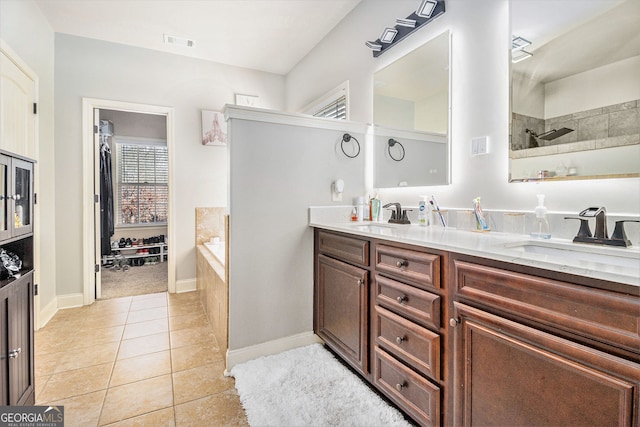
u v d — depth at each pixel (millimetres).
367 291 1605
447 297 1171
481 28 1631
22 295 1292
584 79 1258
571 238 1277
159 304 3061
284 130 2021
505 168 1531
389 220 2047
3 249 1379
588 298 781
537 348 881
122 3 2520
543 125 1380
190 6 2568
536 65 1402
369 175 2389
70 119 2990
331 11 2656
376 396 1577
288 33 2992
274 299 2018
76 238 3027
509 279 955
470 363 1073
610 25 1192
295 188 2066
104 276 4051
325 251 1999
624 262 1046
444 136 1830
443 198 1857
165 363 1959
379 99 2322
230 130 1858
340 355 1848
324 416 1443
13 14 2150
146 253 4746
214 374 1840
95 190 3197
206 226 3553
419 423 1283
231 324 1889
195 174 3508
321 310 2051
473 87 1674
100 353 2080
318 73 3172
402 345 1365
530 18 1419
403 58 2113
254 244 1943
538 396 877
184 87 3453
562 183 1335
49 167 2791
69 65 2980
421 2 1861
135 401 1584
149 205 5012
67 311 2865
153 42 3152
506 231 1482
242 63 3639
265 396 1587
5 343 1154
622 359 724
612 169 1184
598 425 758
